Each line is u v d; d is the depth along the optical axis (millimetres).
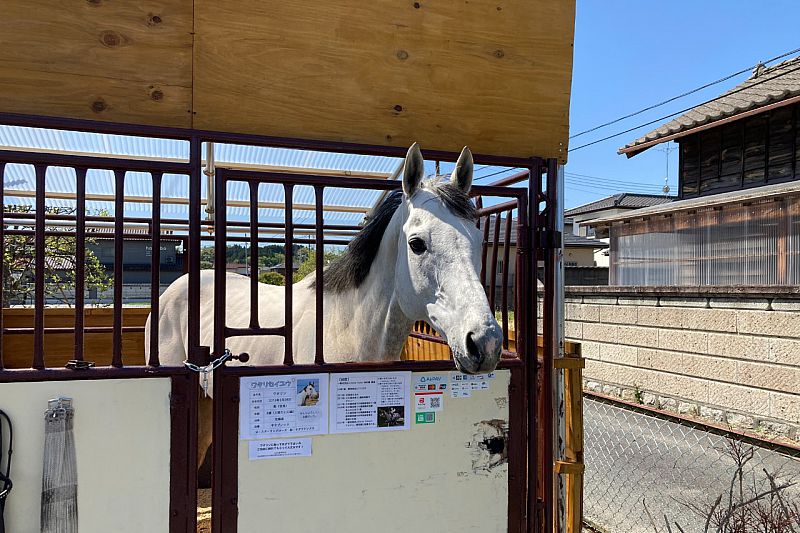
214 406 1756
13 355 3896
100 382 1666
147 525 1717
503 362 2105
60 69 1723
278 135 1936
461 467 2053
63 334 4016
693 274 8055
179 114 1835
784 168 7684
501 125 2203
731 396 5715
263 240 3748
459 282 1744
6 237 5922
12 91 1686
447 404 2029
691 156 9219
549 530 2207
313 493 1862
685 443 4945
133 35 1787
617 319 7324
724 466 4262
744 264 7246
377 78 2045
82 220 1663
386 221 2242
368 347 2248
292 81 1946
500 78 2195
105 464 1675
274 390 1814
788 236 6645
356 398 1907
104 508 1676
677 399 6391
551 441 2221
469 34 2150
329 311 2393
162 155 3402
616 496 3672
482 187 2141
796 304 5078
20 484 1604
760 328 5414
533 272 2189
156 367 1721
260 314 2803
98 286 7152
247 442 1788
